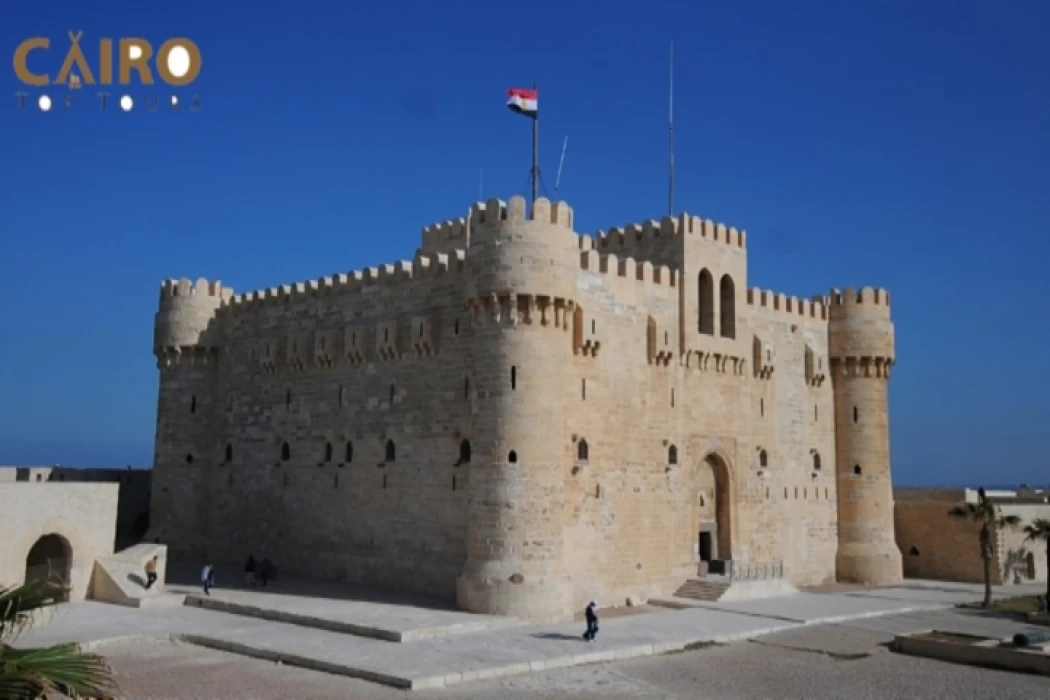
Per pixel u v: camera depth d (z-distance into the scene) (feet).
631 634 147.43
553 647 135.03
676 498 193.26
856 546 233.14
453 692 112.57
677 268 199.31
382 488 190.90
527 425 159.94
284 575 206.90
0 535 168.55
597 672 124.98
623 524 181.68
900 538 253.44
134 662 128.67
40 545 196.54
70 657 48.91
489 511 159.12
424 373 184.65
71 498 179.01
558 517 161.48
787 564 218.79
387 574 187.11
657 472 189.88
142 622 154.51
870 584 228.43
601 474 178.50
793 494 223.30
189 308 237.86
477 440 163.12
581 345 176.14
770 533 214.69
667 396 193.67
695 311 200.13
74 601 176.35
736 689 117.70
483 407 162.81
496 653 130.11
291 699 107.76
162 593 177.68
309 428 210.79
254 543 220.84
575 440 174.09
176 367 238.07
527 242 162.61
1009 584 234.17
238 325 234.79
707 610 174.29
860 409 236.84
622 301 186.09
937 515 246.47
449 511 176.04
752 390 214.69
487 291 163.63
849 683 122.42
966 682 124.47
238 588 186.19
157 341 239.50
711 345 202.69
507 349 161.99
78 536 179.63
